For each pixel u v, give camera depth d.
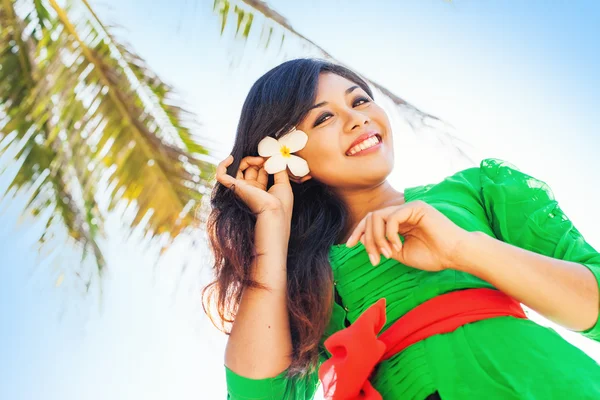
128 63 4.29
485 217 2.00
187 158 4.12
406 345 1.74
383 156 2.13
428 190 2.13
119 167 4.06
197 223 3.93
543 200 1.96
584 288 1.62
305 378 2.08
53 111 4.14
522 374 1.57
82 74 4.18
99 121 4.13
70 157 4.12
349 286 1.96
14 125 4.09
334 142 2.13
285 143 2.20
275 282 1.95
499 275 1.63
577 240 1.85
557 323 1.67
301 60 2.34
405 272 1.87
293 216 2.26
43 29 4.24
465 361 1.64
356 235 1.67
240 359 1.88
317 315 1.95
